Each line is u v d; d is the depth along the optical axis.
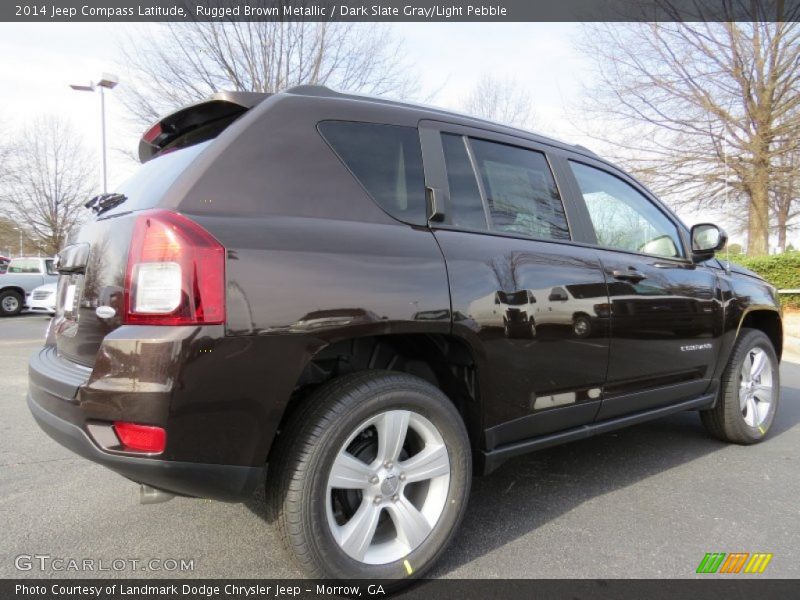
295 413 2.11
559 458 3.84
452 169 2.65
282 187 2.13
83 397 1.88
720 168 17.59
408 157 2.52
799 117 15.82
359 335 2.08
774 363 4.38
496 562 2.47
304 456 2.01
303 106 2.32
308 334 1.98
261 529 2.74
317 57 11.65
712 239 3.69
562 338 2.74
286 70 11.77
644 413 3.37
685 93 17.38
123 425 1.82
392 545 2.28
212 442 1.86
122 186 2.67
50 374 2.14
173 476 1.83
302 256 2.01
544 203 2.99
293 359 1.96
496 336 2.47
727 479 3.49
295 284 1.97
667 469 3.65
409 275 2.23
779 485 3.40
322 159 2.27
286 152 2.20
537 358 2.64
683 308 3.47
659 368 3.33
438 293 2.29
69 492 3.16
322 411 2.06
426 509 2.35
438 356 2.53
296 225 2.07
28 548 2.55
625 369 3.10
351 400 2.08
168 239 1.85
